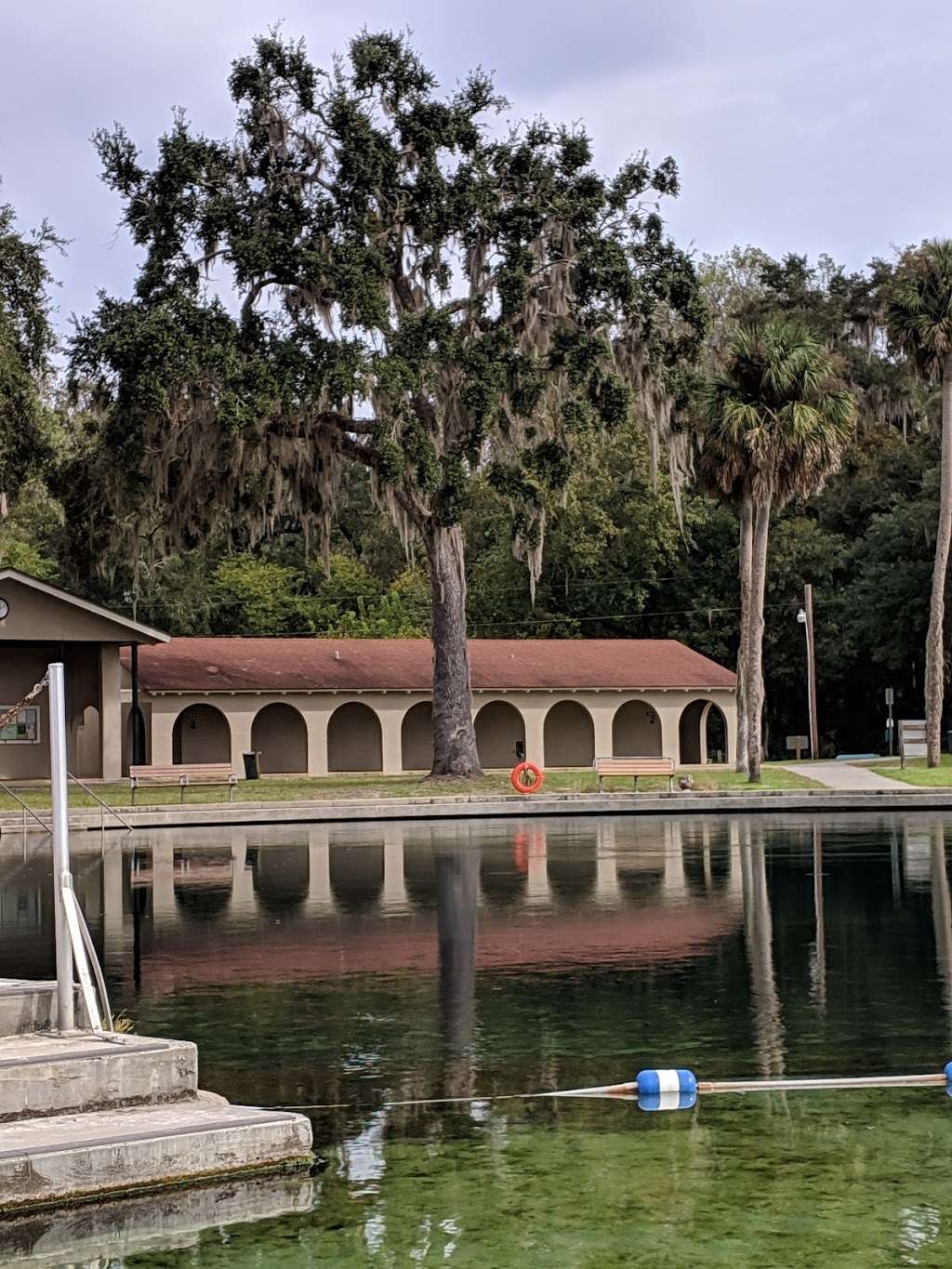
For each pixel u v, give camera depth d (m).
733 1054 10.36
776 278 73.00
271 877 21.80
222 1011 11.93
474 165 38.53
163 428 37.91
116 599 64.62
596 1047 10.61
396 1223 7.15
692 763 56.34
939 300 42.44
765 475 39.47
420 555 71.88
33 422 38.38
